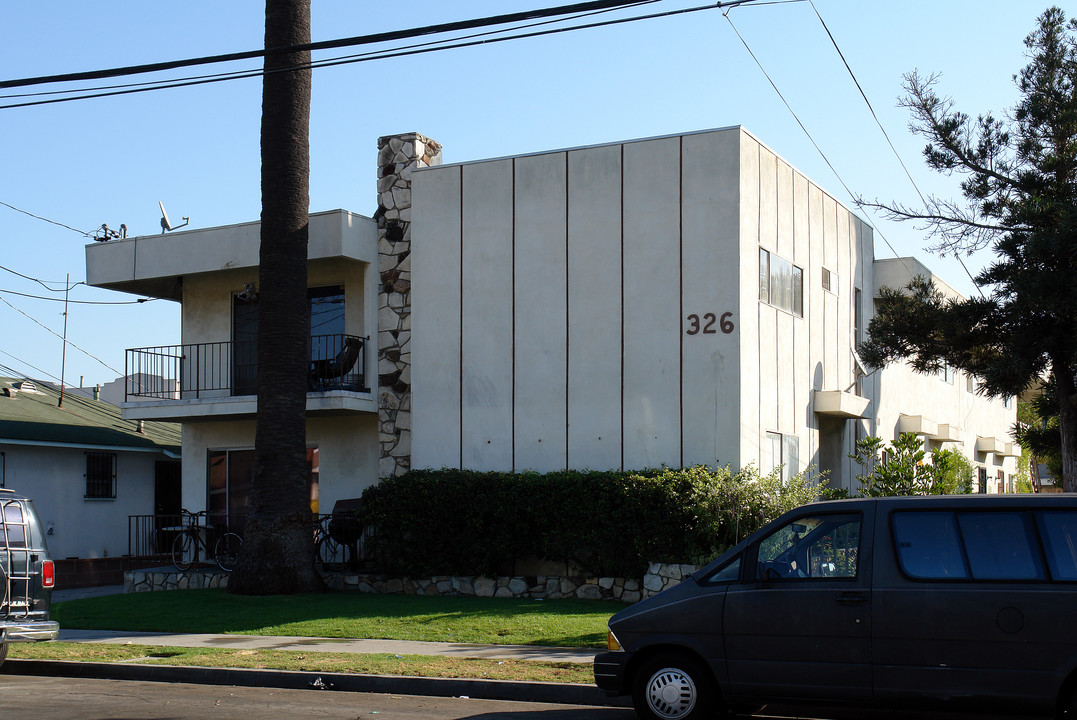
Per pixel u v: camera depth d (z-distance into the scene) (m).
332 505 21.61
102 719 9.07
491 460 19.34
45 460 27.52
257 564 17.58
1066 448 17.53
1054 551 7.66
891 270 25.88
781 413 19.36
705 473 17.09
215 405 21.38
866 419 24.02
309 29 18.34
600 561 17.41
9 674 12.21
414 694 10.64
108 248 22.59
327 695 10.53
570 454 18.73
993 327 17.97
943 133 19.62
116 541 29.61
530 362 19.22
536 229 19.41
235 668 11.42
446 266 20.09
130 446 29.61
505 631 13.80
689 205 18.28
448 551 18.36
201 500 23.16
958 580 7.83
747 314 18.06
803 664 8.18
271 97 17.97
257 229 21.27
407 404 20.55
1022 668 7.54
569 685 10.11
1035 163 19.34
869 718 8.95
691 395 17.97
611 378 18.56
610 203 18.88
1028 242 16.94
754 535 8.66
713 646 8.47
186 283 23.42
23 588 11.79
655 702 8.62
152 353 22.47
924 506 8.12
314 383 21.25
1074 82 19.12
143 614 15.88
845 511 8.40
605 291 18.77
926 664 7.81
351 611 15.60
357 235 20.73
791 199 20.42
